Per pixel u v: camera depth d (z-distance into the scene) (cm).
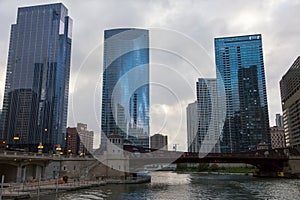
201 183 9750
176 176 15075
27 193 5275
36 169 8606
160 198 5847
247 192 7069
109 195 6059
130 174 9312
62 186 6562
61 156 9275
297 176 11912
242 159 11981
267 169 13575
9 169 8131
